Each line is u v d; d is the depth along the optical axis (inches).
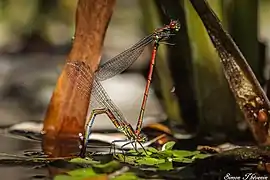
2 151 36.7
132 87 47.6
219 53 35.9
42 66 57.7
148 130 37.9
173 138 37.4
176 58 38.1
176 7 37.6
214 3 37.3
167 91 38.3
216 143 37.1
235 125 37.6
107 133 38.0
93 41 36.6
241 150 35.8
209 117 37.6
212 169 35.5
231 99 37.6
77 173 35.3
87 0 36.5
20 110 43.8
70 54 36.8
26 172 35.6
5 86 52.1
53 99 37.0
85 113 37.0
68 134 37.0
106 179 35.1
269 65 39.0
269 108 36.0
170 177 35.2
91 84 36.6
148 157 35.9
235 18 37.8
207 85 37.5
